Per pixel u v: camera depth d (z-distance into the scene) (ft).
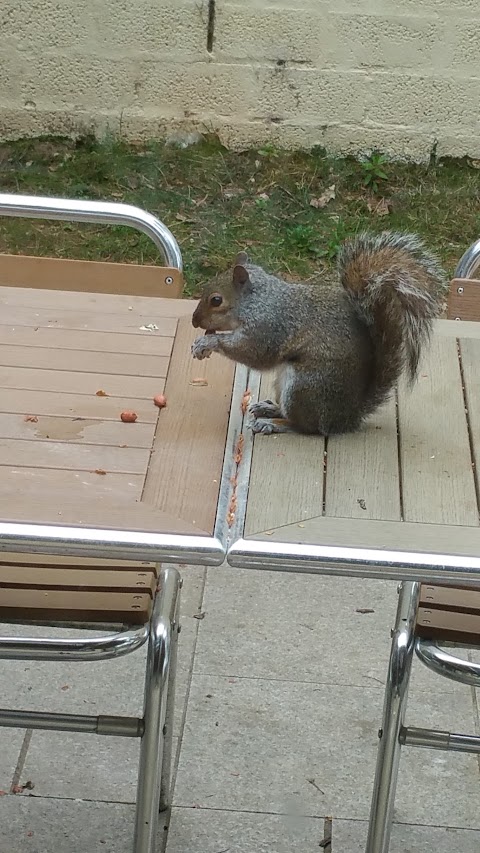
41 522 5.96
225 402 7.51
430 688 10.25
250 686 10.16
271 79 20.35
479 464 6.88
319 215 19.77
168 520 6.08
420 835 8.64
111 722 7.07
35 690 10.03
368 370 7.29
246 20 19.83
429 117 20.53
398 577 5.91
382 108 20.49
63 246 18.49
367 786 9.12
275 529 6.04
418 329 7.36
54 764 9.23
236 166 20.67
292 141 20.89
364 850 8.48
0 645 7.02
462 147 20.79
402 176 20.65
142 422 7.16
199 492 6.40
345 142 20.83
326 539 5.96
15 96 20.72
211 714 9.80
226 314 7.86
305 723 9.77
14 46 20.25
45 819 8.67
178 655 10.48
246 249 18.61
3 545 5.90
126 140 21.02
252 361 7.63
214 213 19.63
